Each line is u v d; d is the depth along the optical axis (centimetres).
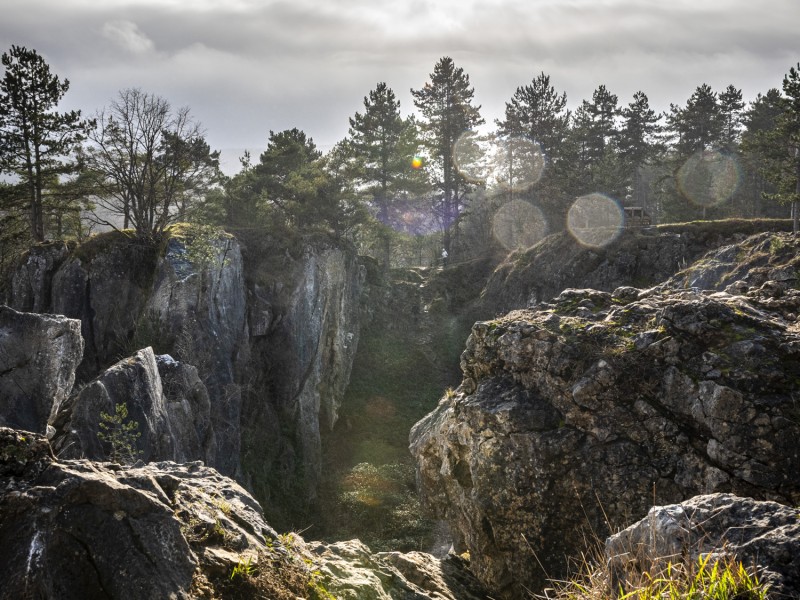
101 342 3878
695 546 470
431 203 8269
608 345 1246
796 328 1191
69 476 424
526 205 7275
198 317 3675
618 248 5572
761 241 3475
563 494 1173
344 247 5353
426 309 6475
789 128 4800
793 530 441
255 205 5275
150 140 4397
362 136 7419
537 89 7881
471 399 1331
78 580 396
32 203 4516
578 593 491
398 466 4478
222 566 479
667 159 9138
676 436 1116
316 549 784
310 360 4594
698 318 1195
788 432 1018
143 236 4175
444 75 7594
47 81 4309
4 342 1380
